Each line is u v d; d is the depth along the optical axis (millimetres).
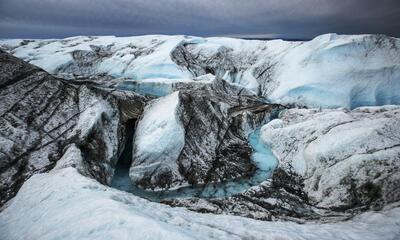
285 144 24641
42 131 21516
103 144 22703
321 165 20109
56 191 12758
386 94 38000
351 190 17484
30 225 10062
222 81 38625
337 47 42656
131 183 21578
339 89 39000
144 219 7863
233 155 24469
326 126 23594
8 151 18844
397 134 19844
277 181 20594
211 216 13016
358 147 19516
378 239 10102
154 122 24297
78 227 7945
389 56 40438
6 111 21438
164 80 37938
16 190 16922
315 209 17438
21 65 26000
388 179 16500
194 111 26422
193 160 22812
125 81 38656
